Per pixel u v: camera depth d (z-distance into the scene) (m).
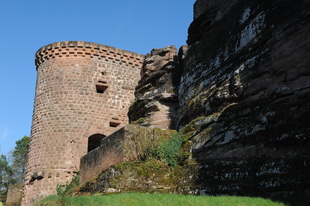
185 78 22.73
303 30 13.59
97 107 30.84
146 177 17.14
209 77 19.78
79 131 29.69
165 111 26.08
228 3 20.56
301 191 10.80
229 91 17.11
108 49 32.56
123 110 31.77
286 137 12.25
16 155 60.50
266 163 12.65
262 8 16.66
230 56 18.48
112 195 14.73
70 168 28.45
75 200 14.07
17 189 36.94
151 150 18.55
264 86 15.09
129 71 33.06
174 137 18.86
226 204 11.24
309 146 11.34
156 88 28.55
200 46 22.22
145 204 12.49
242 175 13.39
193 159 17.12
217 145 15.87
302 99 12.92
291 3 14.66
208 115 18.39
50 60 31.80
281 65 14.30
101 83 31.58
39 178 28.39
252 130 14.13
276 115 13.26
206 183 14.97
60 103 30.27
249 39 17.05
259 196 12.16
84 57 31.75
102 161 20.84
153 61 31.81
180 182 16.48
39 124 30.27
